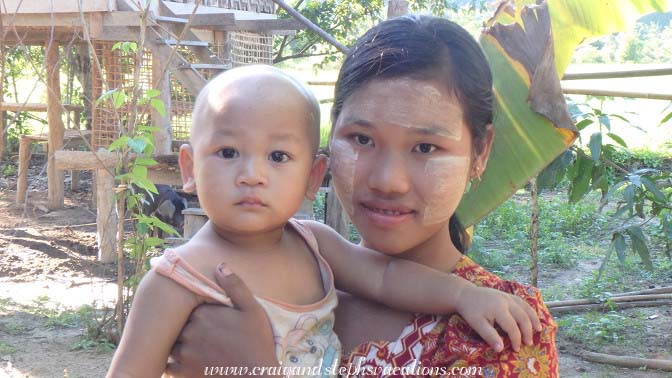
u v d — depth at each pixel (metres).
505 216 11.55
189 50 7.93
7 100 15.34
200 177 1.60
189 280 1.56
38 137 11.16
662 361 5.88
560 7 2.61
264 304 1.60
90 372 5.50
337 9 15.32
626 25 2.61
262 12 11.17
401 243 1.66
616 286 8.42
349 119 1.65
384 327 1.75
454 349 1.62
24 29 8.69
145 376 1.53
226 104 1.58
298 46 16.78
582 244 10.39
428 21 1.68
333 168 1.69
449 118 1.62
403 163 1.62
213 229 1.68
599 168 5.38
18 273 8.03
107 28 7.26
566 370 5.89
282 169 1.59
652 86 16.59
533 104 2.31
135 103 5.14
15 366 5.54
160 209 8.34
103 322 6.18
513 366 1.58
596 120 5.45
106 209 8.02
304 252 1.80
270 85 1.61
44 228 9.86
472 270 1.79
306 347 1.63
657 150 14.91
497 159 2.38
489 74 1.71
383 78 1.62
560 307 7.41
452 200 1.65
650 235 10.47
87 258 8.52
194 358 1.54
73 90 13.52
